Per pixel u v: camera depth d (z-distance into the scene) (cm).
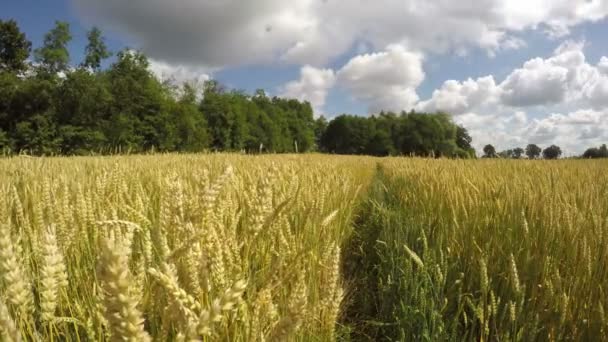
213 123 6525
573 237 284
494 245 334
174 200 129
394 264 388
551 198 335
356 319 343
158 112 4853
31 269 182
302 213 309
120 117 4356
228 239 161
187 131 5244
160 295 121
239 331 143
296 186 294
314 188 452
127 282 56
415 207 576
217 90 7231
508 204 375
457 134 7850
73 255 193
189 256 115
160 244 126
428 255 311
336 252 175
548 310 246
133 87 4594
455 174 674
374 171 1716
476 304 288
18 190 330
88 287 175
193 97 6481
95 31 4253
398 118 9538
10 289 95
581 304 249
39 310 157
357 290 400
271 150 7938
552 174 511
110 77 4672
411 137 8238
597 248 269
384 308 332
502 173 734
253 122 7644
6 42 4581
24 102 3909
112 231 134
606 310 229
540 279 284
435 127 7850
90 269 185
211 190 126
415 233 441
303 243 266
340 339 279
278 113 9119
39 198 241
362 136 9725
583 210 322
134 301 57
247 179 402
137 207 208
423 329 249
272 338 89
